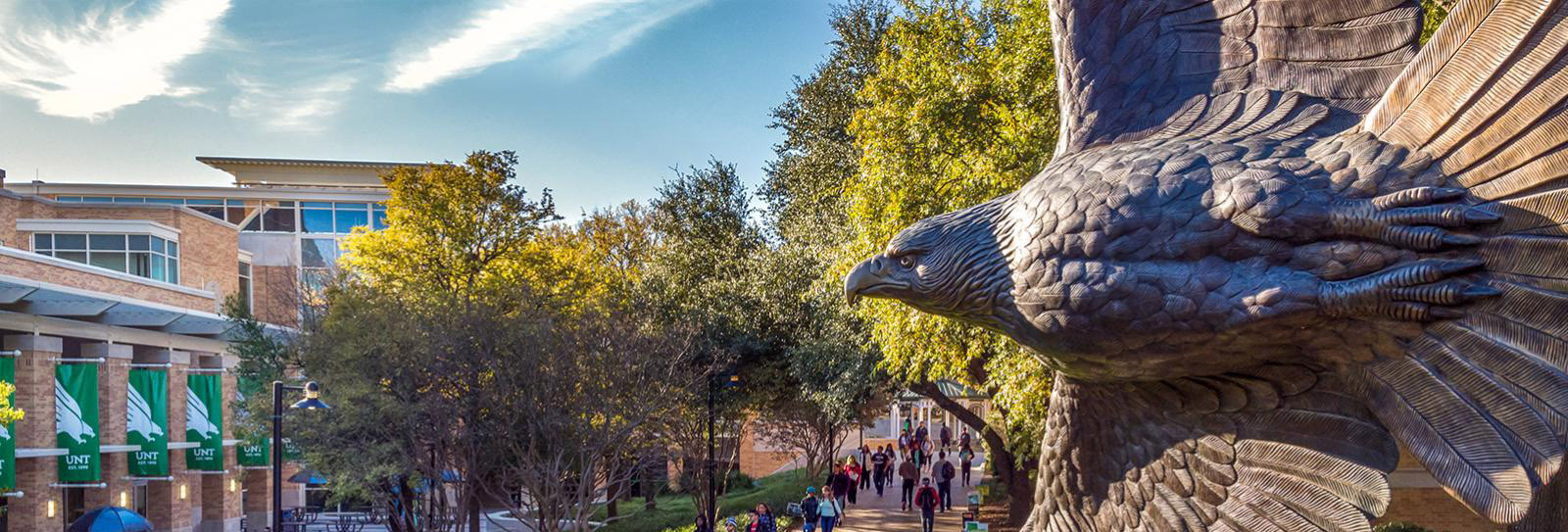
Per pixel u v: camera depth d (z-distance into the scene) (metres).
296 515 37.34
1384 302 3.60
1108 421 4.42
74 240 41.06
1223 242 3.78
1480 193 3.58
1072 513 4.63
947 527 25.94
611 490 31.44
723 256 34.69
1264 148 3.91
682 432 29.34
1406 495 15.30
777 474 46.97
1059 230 4.00
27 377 31.80
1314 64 4.14
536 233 29.98
